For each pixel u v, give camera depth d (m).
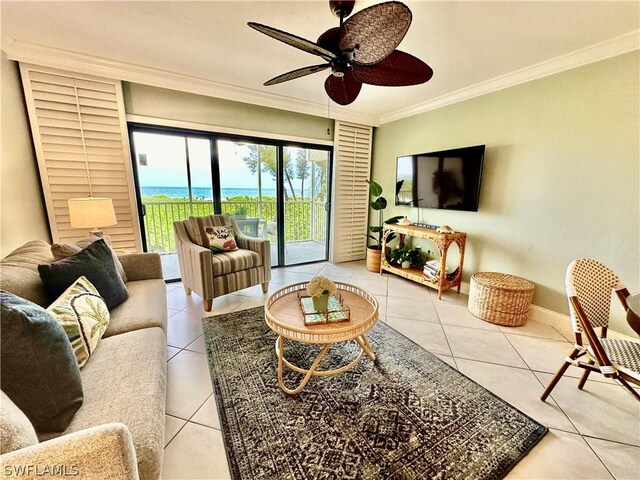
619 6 1.63
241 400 1.56
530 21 1.79
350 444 1.29
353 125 4.30
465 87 2.97
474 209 2.97
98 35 2.10
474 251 3.14
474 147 2.91
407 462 1.21
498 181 2.84
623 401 1.58
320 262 4.64
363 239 4.86
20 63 2.33
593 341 1.32
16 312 0.82
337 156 4.26
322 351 1.63
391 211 4.33
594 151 2.18
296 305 1.87
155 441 0.88
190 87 3.01
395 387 1.67
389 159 4.30
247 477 1.14
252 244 3.16
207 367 1.85
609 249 2.16
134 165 3.06
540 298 2.59
